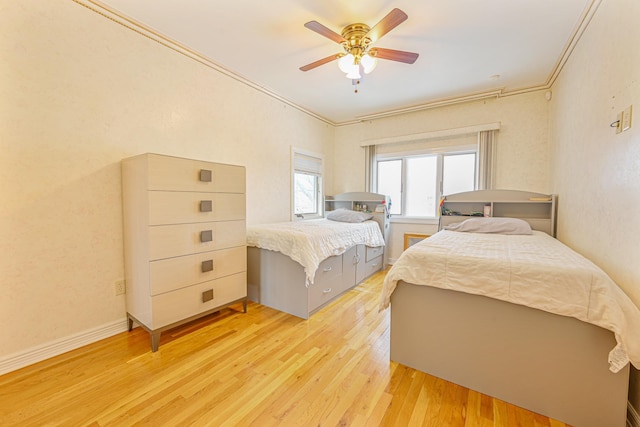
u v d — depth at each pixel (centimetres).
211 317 243
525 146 333
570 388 129
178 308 200
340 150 482
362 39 204
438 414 133
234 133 306
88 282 196
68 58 184
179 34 230
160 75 236
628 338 113
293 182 392
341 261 297
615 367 114
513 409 138
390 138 424
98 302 201
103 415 131
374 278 366
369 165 445
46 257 178
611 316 114
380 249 402
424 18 204
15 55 163
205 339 204
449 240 228
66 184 185
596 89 181
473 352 151
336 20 209
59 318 183
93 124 197
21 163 167
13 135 164
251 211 333
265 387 152
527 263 139
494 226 284
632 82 133
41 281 176
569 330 128
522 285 135
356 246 329
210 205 217
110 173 206
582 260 149
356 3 190
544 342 133
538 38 228
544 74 294
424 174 416
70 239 188
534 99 327
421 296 165
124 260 213
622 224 142
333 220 398
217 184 224
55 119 179
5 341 163
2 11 158
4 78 160
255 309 262
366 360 178
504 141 345
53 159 179
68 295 187
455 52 251
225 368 168
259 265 274
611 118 158
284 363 174
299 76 307
